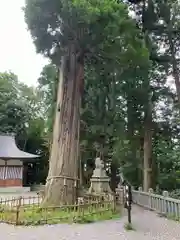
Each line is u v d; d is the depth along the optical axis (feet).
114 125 67.21
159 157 60.85
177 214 33.37
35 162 125.80
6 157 100.22
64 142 41.52
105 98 65.21
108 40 41.78
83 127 71.36
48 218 28.53
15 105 126.82
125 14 43.80
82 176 85.46
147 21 62.39
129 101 63.72
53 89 59.47
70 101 43.09
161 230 25.94
